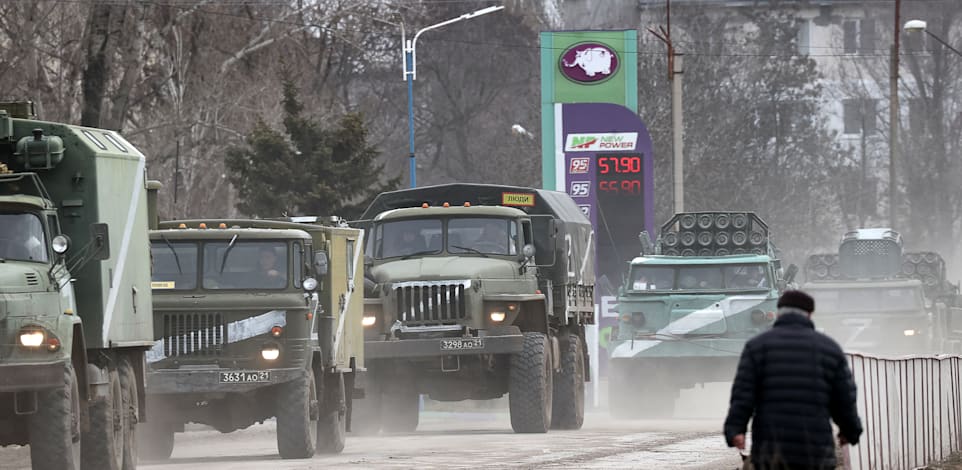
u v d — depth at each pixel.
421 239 68.75
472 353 65.69
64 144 44.16
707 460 48.72
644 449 53.97
